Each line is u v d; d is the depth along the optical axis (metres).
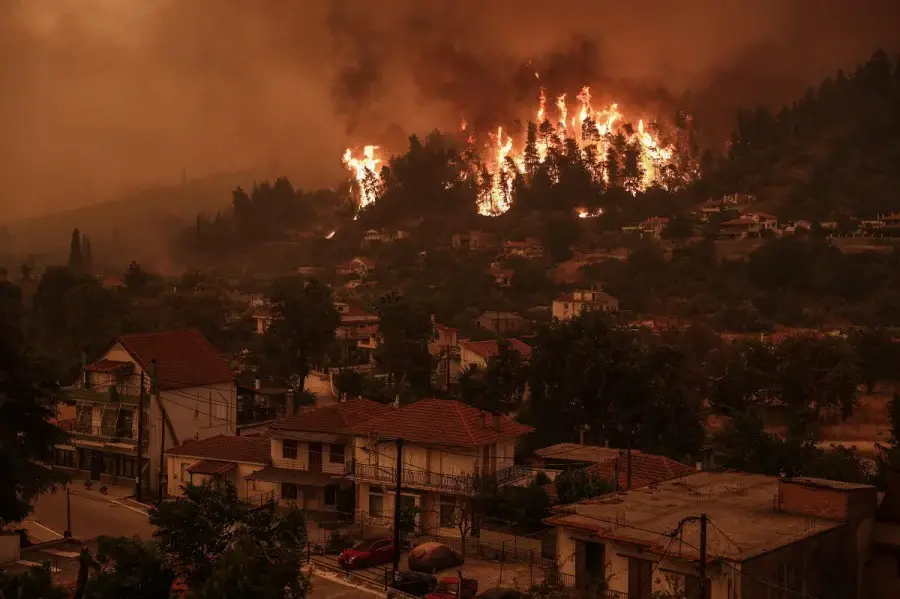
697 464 61.78
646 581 33.91
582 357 80.94
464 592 39.00
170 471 66.56
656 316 173.12
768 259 192.12
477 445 55.12
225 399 74.12
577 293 170.75
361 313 157.50
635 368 78.44
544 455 66.25
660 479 53.16
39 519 57.75
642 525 36.19
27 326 128.50
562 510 38.53
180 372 71.56
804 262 190.25
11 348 42.91
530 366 84.19
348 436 59.84
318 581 43.28
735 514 37.66
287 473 61.44
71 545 50.22
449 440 55.72
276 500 61.16
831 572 35.31
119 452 69.06
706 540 33.25
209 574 34.38
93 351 119.38
